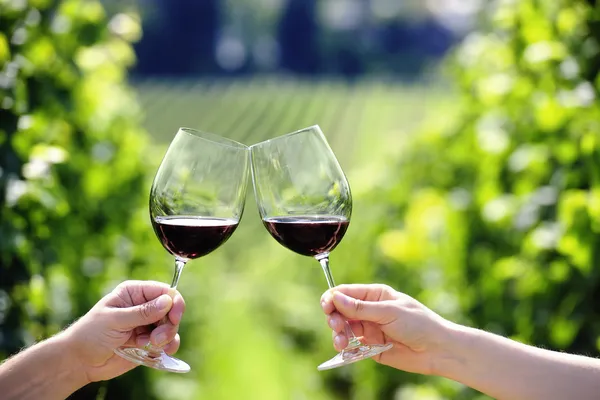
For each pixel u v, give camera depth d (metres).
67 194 4.74
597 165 3.71
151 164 6.32
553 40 4.48
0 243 3.60
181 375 6.20
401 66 86.19
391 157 8.29
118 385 5.14
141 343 2.50
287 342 9.25
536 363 2.45
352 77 86.38
